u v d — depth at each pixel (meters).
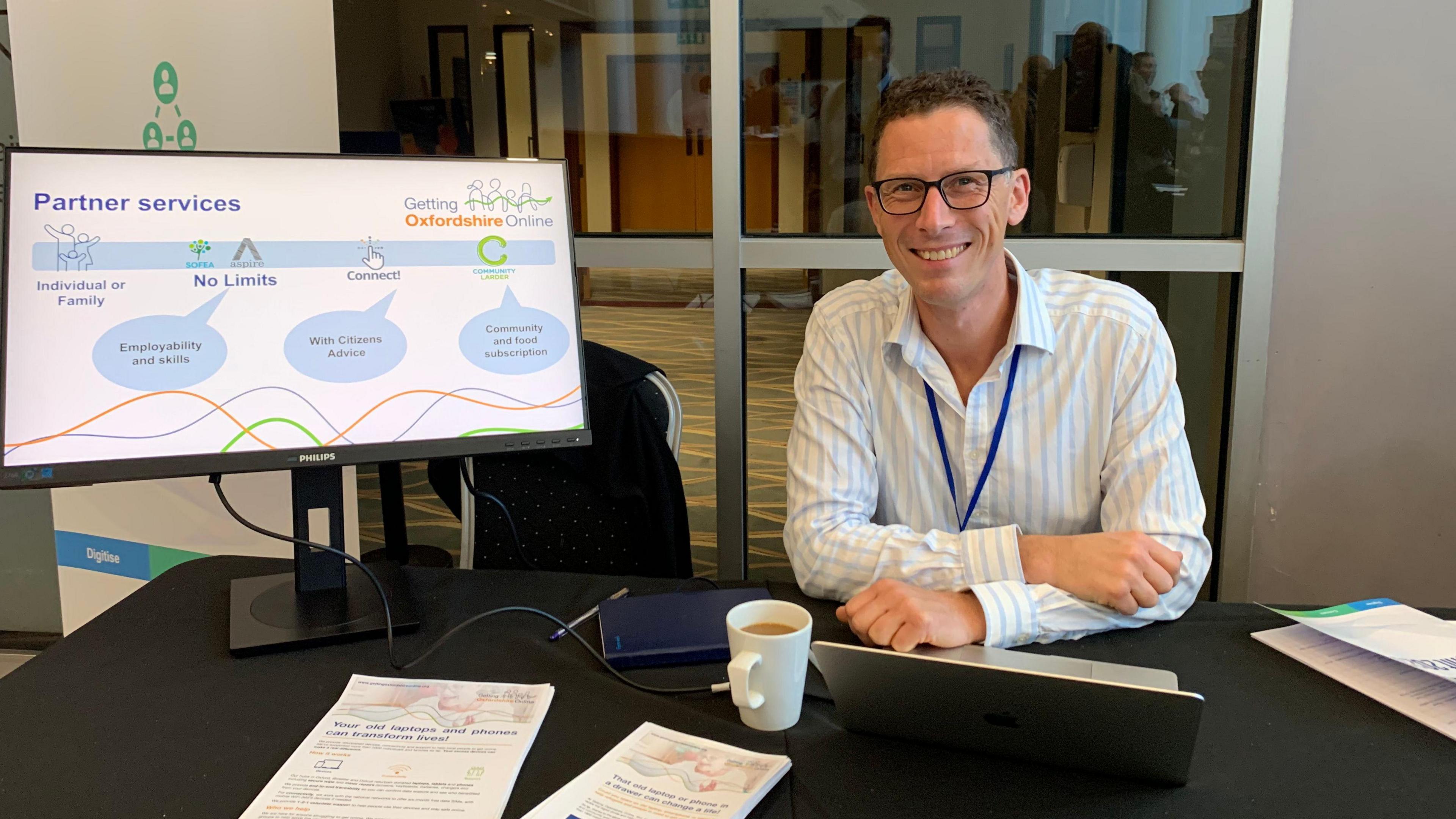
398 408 1.20
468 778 0.84
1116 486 1.33
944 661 0.80
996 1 2.11
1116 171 2.12
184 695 1.01
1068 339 1.38
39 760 0.88
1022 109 2.14
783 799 0.82
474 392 1.23
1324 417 2.06
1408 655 1.02
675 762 0.86
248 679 1.04
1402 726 0.92
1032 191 2.16
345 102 2.44
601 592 1.29
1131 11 2.06
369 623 1.16
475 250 1.24
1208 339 2.14
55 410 1.08
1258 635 1.12
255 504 2.03
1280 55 1.95
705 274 2.24
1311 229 2.00
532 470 1.78
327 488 1.25
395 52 2.40
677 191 2.25
